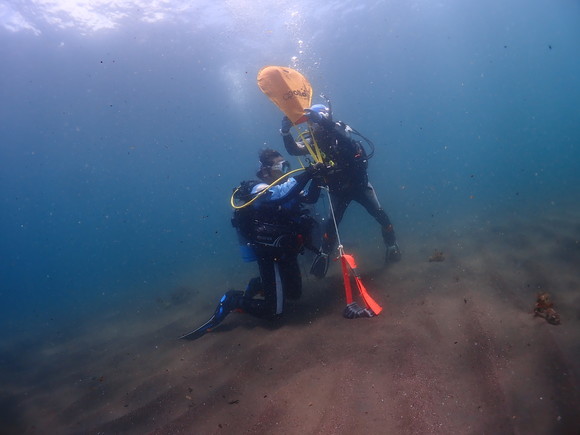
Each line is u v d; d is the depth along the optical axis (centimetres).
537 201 1075
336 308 478
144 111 2914
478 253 595
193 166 10775
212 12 1717
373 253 782
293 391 311
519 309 379
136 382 411
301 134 459
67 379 493
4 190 5878
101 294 1384
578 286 414
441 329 361
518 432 225
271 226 446
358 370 318
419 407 260
